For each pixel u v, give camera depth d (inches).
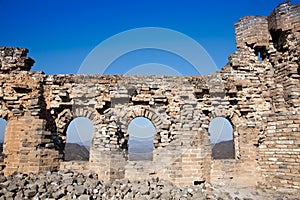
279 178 600.4
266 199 506.9
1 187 450.6
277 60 721.6
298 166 569.6
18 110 638.5
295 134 589.0
